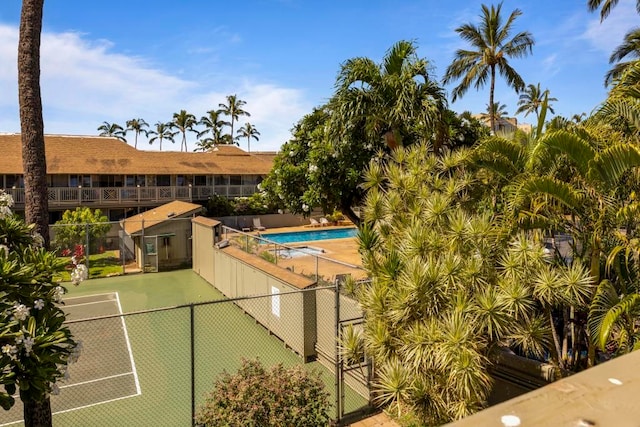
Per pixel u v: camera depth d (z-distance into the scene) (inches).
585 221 212.4
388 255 249.8
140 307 565.9
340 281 359.9
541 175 229.1
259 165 1393.9
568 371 229.9
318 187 583.8
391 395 221.6
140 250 800.3
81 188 1034.7
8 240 210.4
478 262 220.4
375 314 241.4
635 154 186.4
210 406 238.1
